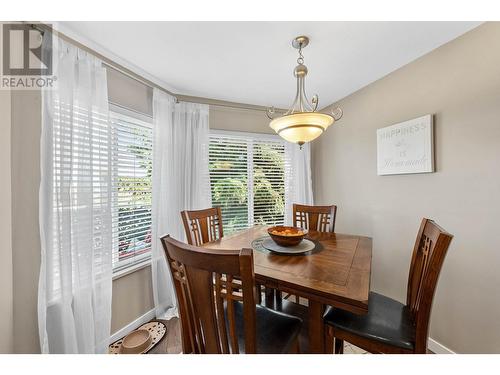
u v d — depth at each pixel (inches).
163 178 85.4
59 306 51.3
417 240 49.8
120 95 74.1
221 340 32.3
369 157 89.7
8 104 45.5
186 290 34.0
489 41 53.6
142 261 80.7
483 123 54.9
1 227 44.4
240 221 111.7
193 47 63.5
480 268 55.6
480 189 55.6
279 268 45.4
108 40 60.1
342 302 34.5
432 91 66.1
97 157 61.1
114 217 72.4
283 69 76.2
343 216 103.4
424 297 37.1
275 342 39.4
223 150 108.4
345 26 55.5
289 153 121.3
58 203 51.0
